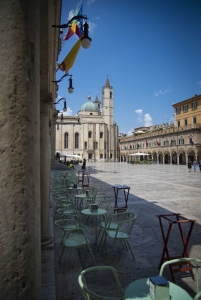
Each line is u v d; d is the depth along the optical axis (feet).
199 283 12.48
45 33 13.61
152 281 6.90
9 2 5.22
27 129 5.36
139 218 25.54
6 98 5.12
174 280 12.75
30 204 5.38
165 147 188.65
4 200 5.05
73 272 13.48
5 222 5.03
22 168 5.24
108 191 44.73
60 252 16.29
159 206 31.24
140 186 52.01
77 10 19.66
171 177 74.23
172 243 18.25
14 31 5.21
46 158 15.98
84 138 281.33
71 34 22.52
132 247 17.52
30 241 5.31
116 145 313.53
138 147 242.37
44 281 11.55
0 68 5.15
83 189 30.48
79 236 15.72
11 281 5.00
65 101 54.24
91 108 322.55
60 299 10.98
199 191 44.21
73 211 22.26
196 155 154.51
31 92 5.50
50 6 14.99
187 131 163.12
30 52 5.48
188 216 26.04
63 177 49.03
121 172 98.17
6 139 5.11
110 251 16.28
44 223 15.84
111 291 11.66
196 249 16.99
